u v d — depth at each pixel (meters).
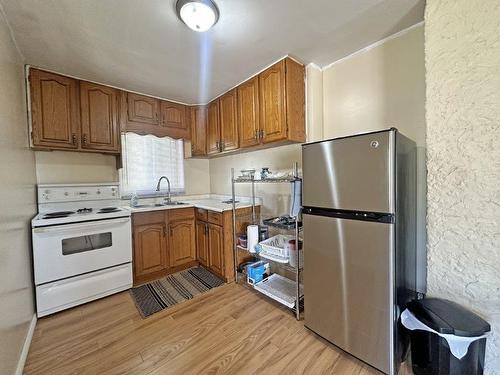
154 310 2.02
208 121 3.11
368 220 1.33
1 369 1.15
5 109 1.44
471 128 1.18
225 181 3.40
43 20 1.50
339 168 1.45
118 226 2.31
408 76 1.74
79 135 2.37
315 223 1.61
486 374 1.18
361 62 1.99
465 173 1.21
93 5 1.38
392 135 1.22
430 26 1.28
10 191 1.45
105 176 2.82
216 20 1.52
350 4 1.44
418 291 1.70
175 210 2.81
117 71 2.23
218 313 1.97
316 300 1.64
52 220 1.95
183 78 2.40
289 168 2.49
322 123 2.29
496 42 1.10
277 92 2.13
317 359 1.46
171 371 1.39
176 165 3.39
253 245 2.39
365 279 1.36
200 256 2.95
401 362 1.38
